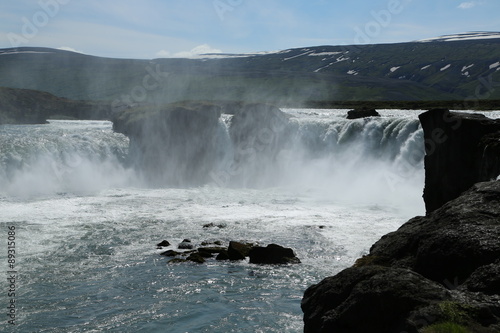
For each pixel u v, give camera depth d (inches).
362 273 293.6
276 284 550.6
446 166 748.0
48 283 552.4
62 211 909.8
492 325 236.7
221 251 653.3
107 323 450.6
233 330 431.8
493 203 356.8
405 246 366.9
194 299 508.4
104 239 732.7
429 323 240.2
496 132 700.0
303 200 1080.8
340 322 273.7
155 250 685.3
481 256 301.1
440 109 766.5
